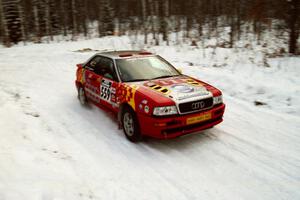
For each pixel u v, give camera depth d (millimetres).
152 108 4230
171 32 23844
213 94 4633
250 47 14172
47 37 27234
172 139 4883
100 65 5945
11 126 4891
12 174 3396
